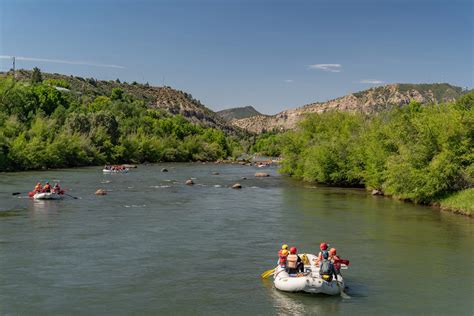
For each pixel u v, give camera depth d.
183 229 36.84
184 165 129.25
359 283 24.41
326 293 22.25
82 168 102.56
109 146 123.19
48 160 99.50
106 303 21.00
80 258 27.95
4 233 34.22
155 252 29.62
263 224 39.47
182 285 23.52
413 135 59.41
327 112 97.75
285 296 22.17
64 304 20.78
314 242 33.09
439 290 23.39
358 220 41.91
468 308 21.09
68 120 121.06
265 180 83.00
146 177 83.31
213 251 30.12
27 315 19.55
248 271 25.98
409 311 20.67
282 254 24.16
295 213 45.53
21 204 47.75
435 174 49.88
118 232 35.19
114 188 64.25
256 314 20.00
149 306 20.73
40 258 27.78
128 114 176.00
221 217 42.62
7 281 23.64
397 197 57.66
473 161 49.41
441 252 30.66
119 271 25.61
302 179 86.00
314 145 83.62
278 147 97.62
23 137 95.50
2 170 87.50
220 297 21.94
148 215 42.97
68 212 43.59
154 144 142.50
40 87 145.12
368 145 69.94
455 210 46.75
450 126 51.09
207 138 179.12
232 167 122.69
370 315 20.14
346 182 75.38
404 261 28.52
